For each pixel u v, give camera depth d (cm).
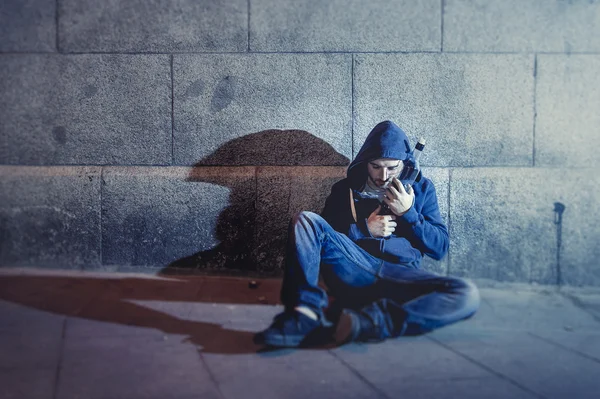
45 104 523
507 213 519
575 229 520
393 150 451
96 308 437
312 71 516
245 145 521
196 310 439
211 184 516
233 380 329
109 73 518
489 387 331
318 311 382
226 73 516
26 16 517
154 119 520
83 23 516
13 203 523
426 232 444
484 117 521
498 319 445
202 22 513
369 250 446
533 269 523
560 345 399
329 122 520
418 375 345
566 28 518
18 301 448
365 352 378
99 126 522
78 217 521
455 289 388
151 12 513
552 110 522
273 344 371
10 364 339
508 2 515
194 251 521
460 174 517
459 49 517
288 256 393
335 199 470
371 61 516
